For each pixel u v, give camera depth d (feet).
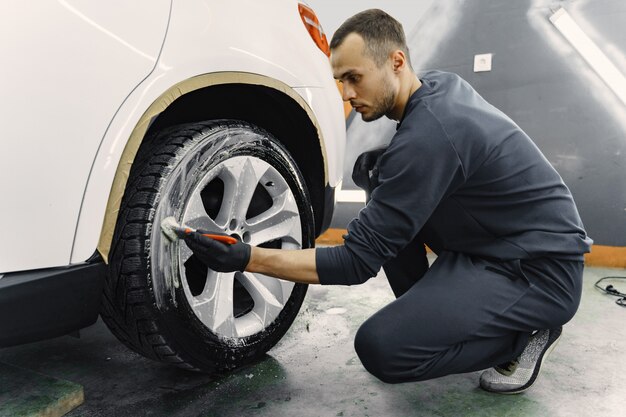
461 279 3.89
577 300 4.01
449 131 3.46
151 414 3.88
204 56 3.71
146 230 3.51
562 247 3.77
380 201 3.52
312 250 3.61
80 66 3.07
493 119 3.73
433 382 4.40
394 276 4.90
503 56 9.04
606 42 8.34
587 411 3.87
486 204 3.79
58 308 3.15
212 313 4.00
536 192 3.79
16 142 2.89
